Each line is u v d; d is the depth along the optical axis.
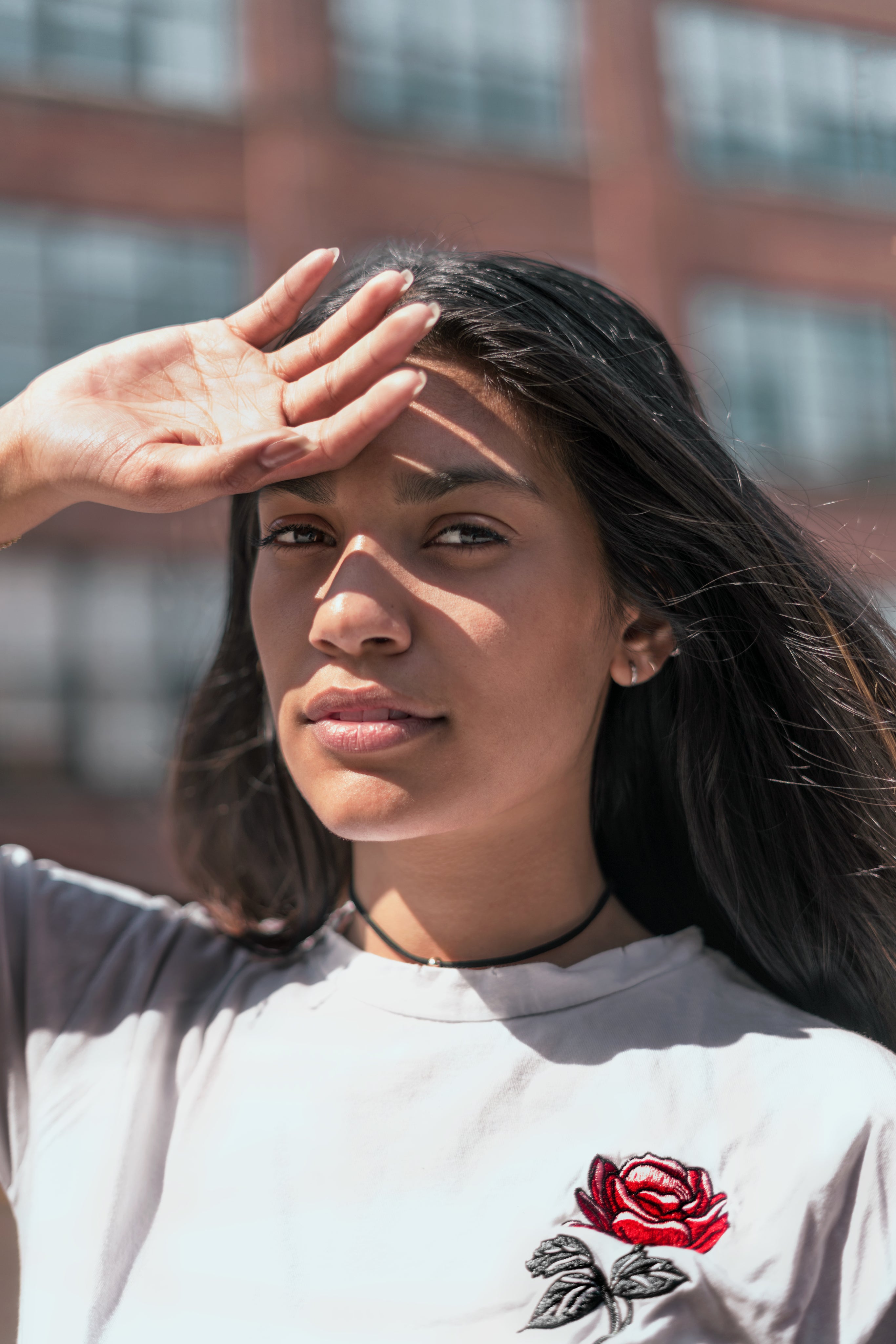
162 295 9.03
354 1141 0.79
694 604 0.89
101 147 8.89
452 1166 0.78
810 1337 0.73
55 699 8.70
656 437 0.85
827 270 10.48
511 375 0.81
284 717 0.79
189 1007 0.93
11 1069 0.91
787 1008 0.88
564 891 0.89
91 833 8.47
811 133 10.80
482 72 10.05
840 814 0.95
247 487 0.74
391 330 0.72
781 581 0.91
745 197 10.26
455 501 0.77
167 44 9.22
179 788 1.12
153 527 9.09
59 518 8.83
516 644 0.77
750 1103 0.79
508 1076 0.81
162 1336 0.75
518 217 9.67
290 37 9.15
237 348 0.81
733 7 10.59
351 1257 0.75
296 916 1.02
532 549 0.79
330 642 0.75
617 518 0.85
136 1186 0.82
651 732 1.01
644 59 10.15
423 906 0.87
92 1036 0.91
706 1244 0.74
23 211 8.77
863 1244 0.75
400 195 9.29
